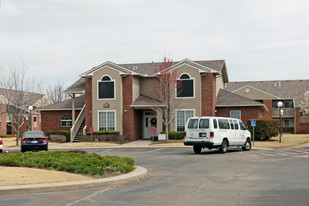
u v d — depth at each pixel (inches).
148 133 1441.9
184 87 1330.0
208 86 1318.9
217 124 856.9
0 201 343.0
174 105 1305.4
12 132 2126.0
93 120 1364.4
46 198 357.4
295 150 971.3
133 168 544.7
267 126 1236.5
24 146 931.3
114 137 1309.1
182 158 764.0
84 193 384.5
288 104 2078.0
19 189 385.4
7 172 474.6
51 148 1130.0
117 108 1341.0
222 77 1636.3
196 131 856.3
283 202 330.3
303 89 2087.8
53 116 1550.2
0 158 581.0
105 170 511.2
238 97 1400.1
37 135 959.6
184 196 361.7
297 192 378.6
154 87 1419.8
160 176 512.4
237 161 697.6
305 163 660.7
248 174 519.5
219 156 796.6
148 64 1555.1
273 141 1231.5
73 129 1376.7
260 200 339.3
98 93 1362.0
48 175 462.3
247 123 1262.3
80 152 761.6
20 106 1437.0
